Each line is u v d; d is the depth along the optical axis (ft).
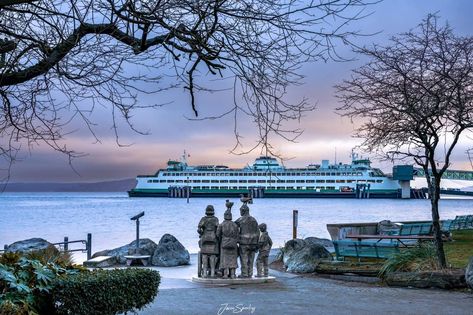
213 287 53.31
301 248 69.77
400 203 562.66
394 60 89.45
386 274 57.26
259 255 58.13
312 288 53.42
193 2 17.01
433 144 55.88
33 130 22.18
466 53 53.42
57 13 17.53
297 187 642.63
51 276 27.55
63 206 513.86
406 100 52.42
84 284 27.07
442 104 56.13
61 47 18.83
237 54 18.02
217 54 18.08
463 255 70.54
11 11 19.86
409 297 48.11
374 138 64.13
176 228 197.98
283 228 187.21
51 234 173.47
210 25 18.19
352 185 638.94
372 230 95.71
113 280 27.86
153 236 161.27
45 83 21.21
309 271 65.00
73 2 17.11
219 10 17.02
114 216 304.50
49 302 27.40
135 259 74.54
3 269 26.66
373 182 643.45
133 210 389.19
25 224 230.89
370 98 54.80
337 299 46.93
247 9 17.54
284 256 74.38
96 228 201.16
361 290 52.29
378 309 42.32
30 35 20.34
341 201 600.80
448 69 54.19
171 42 18.29
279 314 40.14
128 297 28.55
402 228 87.86
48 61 18.89
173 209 400.88
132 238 154.40
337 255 66.54
